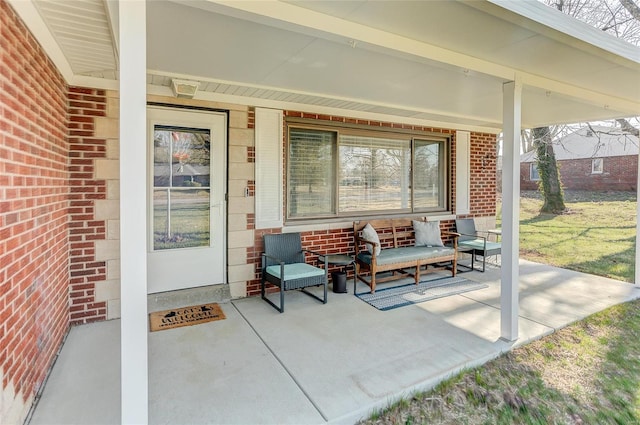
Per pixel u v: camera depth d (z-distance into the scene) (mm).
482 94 4020
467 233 5750
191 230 3881
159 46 2615
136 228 1559
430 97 4168
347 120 4766
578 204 11906
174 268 3787
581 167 12953
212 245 3975
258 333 3074
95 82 3217
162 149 3695
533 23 2225
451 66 2668
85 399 2105
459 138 5871
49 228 2484
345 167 4938
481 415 2072
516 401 2197
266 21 1999
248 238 4090
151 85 3512
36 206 2170
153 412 1984
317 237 4574
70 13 2006
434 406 2146
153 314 3508
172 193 3764
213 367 2492
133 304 1562
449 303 3877
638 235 4562
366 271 4977
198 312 3574
